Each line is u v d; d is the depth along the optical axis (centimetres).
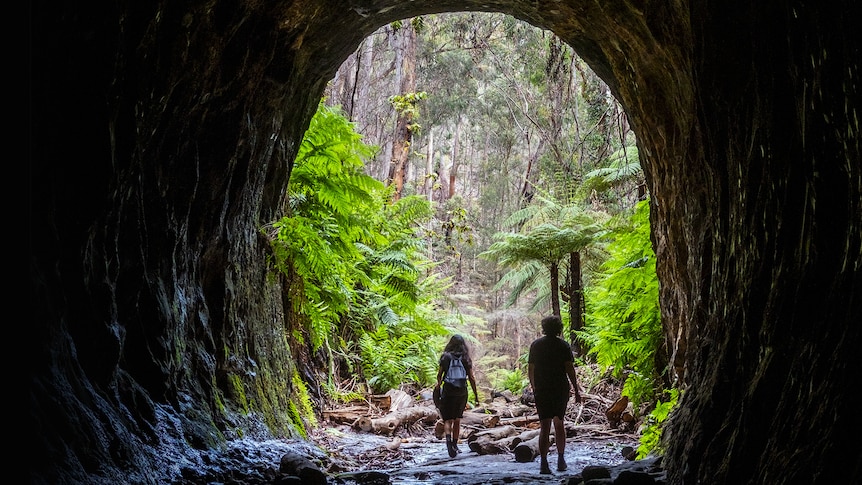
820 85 328
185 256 608
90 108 406
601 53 808
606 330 1129
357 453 913
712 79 497
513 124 3098
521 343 3441
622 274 1012
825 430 292
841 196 326
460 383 966
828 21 312
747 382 423
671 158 695
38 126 372
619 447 970
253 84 655
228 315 715
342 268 1060
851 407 279
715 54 485
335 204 1029
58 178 396
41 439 327
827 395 300
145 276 515
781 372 368
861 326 287
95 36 396
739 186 470
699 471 438
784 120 386
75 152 404
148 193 526
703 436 456
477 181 4378
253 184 769
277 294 934
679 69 607
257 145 742
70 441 356
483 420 1323
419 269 1584
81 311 423
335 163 1041
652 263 970
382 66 3297
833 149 326
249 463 591
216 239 673
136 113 460
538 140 3117
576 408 1340
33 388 341
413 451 1012
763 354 396
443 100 2942
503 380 2331
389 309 1499
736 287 469
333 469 726
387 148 2933
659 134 716
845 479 267
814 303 343
